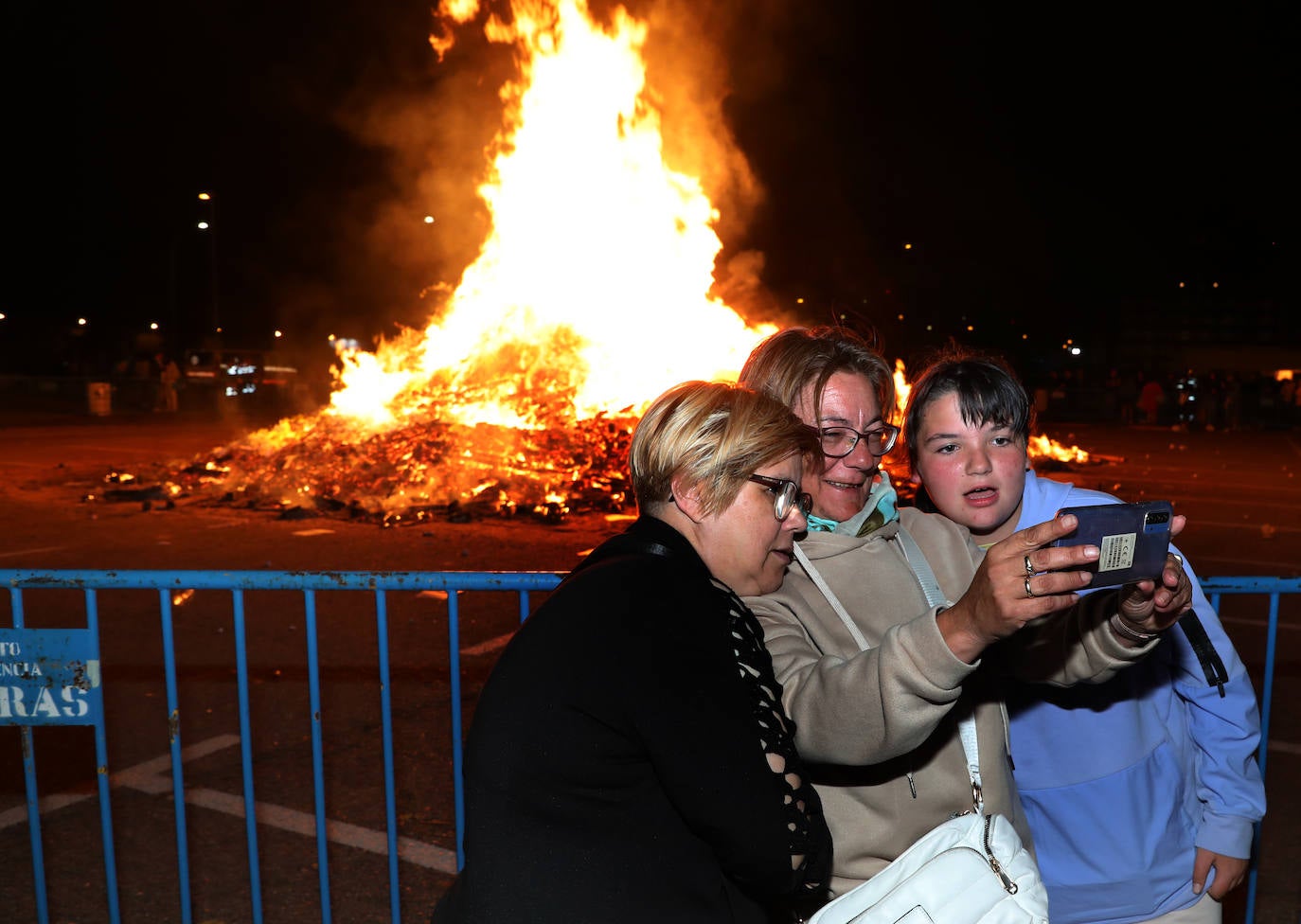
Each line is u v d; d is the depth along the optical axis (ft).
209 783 14.71
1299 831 13.41
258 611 23.67
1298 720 17.16
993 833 5.51
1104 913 6.97
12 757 15.58
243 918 11.23
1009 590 4.77
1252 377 116.37
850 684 5.30
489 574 9.34
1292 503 44.98
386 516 36.76
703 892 4.99
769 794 4.86
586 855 4.85
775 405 5.66
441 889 11.91
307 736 16.49
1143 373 109.19
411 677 19.29
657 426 5.57
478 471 42.55
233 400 108.88
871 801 5.96
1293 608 24.62
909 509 6.82
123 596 24.70
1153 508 5.16
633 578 5.20
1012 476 7.04
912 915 5.26
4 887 11.84
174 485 44.19
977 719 6.12
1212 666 6.52
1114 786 6.88
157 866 12.35
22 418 90.79
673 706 4.83
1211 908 7.08
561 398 56.90
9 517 37.52
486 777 4.99
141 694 18.29
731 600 5.37
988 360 7.17
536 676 4.99
